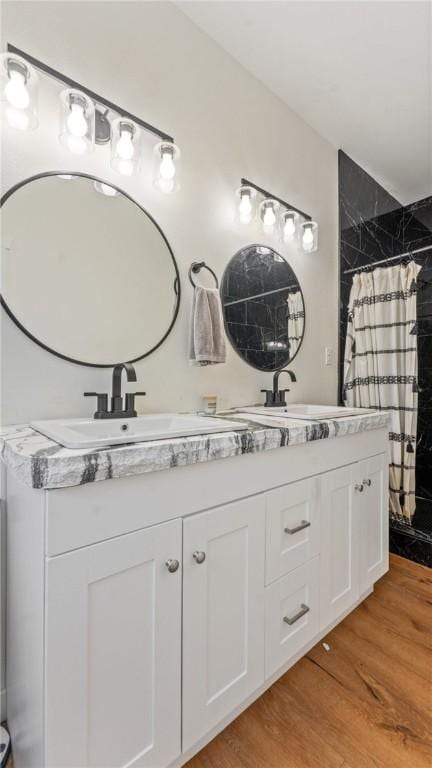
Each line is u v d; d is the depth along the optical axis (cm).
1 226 107
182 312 151
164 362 146
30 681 74
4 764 89
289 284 204
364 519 152
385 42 163
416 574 182
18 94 103
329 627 137
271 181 194
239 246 177
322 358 227
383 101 198
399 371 217
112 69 131
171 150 136
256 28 159
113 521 74
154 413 142
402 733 99
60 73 116
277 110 197
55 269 117
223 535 96
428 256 284
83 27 124
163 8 147
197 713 90
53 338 117
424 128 219
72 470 67
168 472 84
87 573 70
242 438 98
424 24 154
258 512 105
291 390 206
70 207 121
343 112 207
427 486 273
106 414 116
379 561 163
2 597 100
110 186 131
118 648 75
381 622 145
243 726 101
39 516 68
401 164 254
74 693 69
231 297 173
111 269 131
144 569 80
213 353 149
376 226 272
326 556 132
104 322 129
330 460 133
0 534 99
